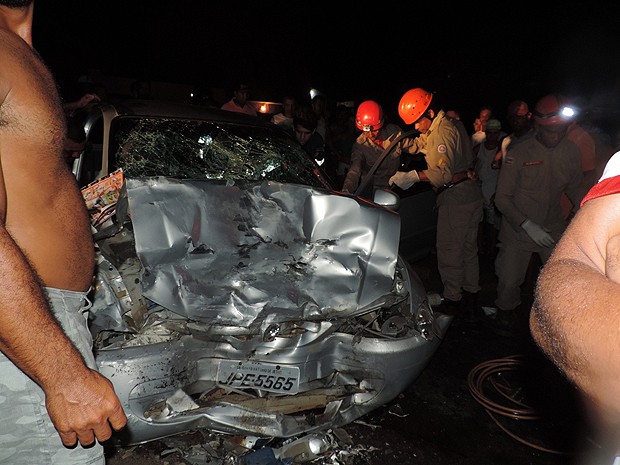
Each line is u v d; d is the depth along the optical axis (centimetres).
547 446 269
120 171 252
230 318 215
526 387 326
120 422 120
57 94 132
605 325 56
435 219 485
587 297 60
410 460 252
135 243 227
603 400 60
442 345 380
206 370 220
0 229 104
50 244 128
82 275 140
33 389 125
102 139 311
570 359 61
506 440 274
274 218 257
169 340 212
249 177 330
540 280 70
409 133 360
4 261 102
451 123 397
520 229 392
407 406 300
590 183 396
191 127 339
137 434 206
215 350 219
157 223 231
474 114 1623
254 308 219
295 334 223
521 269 407
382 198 318
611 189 73
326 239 253
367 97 1955
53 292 131
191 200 245
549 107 352
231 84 1516
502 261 410
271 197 264
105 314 214
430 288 491
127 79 1125
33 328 106
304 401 227
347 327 237
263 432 216
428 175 400
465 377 338
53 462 131
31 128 120
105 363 199
